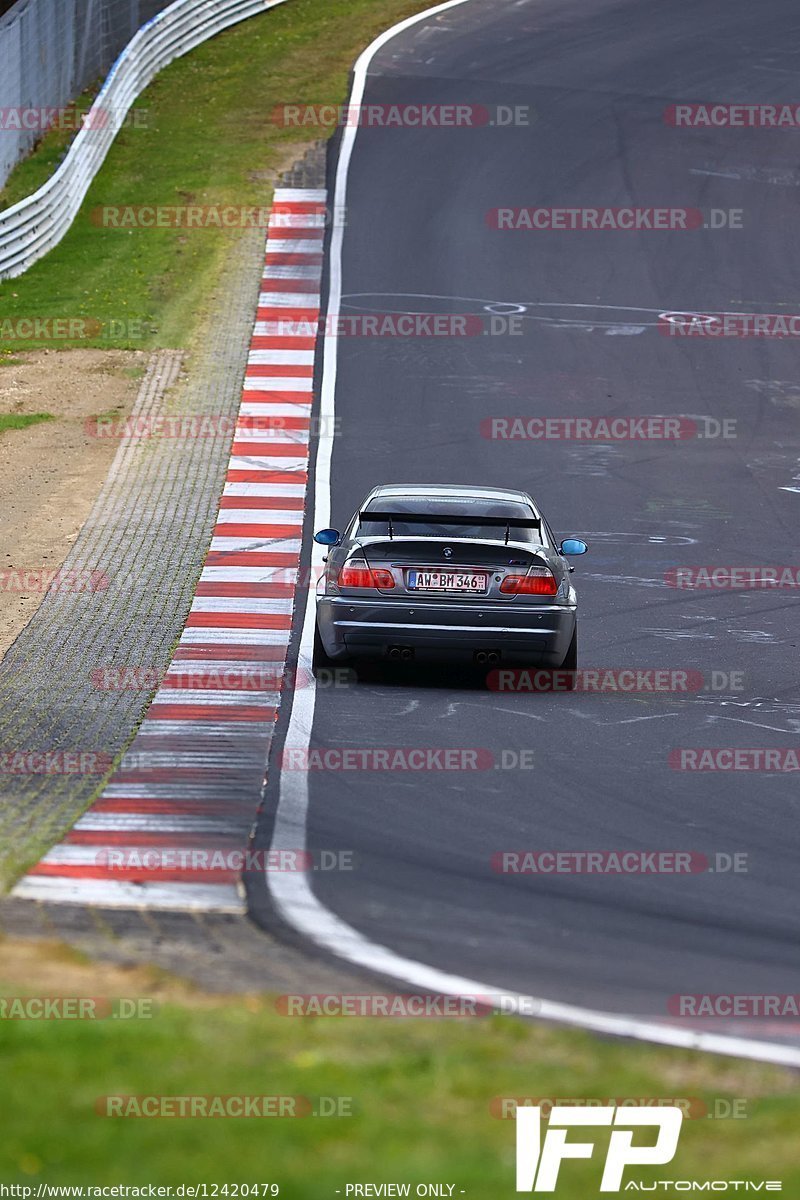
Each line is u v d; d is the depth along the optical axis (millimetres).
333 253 107062
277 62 148000
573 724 41750
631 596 56906
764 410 83688
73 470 71875
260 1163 15664
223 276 103062
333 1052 19422
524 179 120938
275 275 103062
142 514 65375
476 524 44562
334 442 76375
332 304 97938
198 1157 15758
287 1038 19859
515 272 104375
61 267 106938
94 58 147750
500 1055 19844
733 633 52656
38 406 81688
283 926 26812
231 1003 21641
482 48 150125
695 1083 19375
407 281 102188
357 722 41250
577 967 25312
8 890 27969
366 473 72062
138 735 40031
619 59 148000
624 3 165875
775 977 25234
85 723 41125
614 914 28328
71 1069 18078
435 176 121062
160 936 25641
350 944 25953
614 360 90375
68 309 98000
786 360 91625
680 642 51406
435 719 41719
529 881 30047
